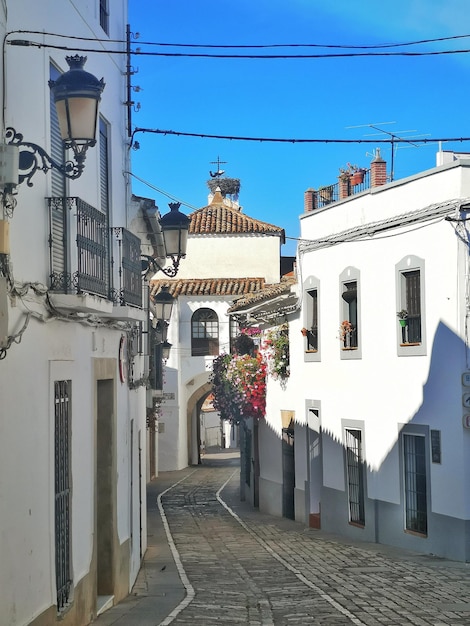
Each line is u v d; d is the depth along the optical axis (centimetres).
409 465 1823
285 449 2566
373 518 1939
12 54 839
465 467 1625
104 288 1104
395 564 1603
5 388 783
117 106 1436
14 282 809
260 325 2858
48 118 979
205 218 4559
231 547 1961
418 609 1159
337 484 2116
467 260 1641
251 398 2766
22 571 821
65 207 962
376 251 1930
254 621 1090
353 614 1130
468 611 1141
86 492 1100
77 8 1138
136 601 1294
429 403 1734
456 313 1653
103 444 1298
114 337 1320
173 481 3966
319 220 2202
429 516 1728
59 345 975
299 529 2267
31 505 855
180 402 4325
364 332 1977
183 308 4219
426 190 1766
